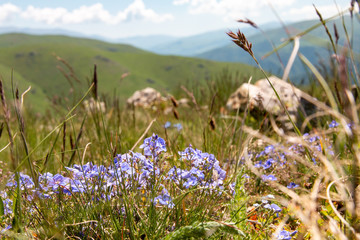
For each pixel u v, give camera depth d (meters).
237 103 6.40
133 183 2.19
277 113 4.79
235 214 2.07
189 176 2.32
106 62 187.62
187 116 5.83
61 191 2.22
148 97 11.78
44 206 2.07
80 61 186.00
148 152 2.37
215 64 187.88
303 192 2.39
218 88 7.69
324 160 1.75
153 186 2.19
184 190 2.27
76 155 3.75
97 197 2.23
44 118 7.21
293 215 2.22
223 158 3.30
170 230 2.18
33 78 170.50
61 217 2.09
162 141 2.39
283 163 2.84
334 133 2.69
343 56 1.47
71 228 2.09
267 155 3.28
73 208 2.24
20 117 2.10
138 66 196.75
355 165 1.68
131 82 172.12
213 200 2.47
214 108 6.43
